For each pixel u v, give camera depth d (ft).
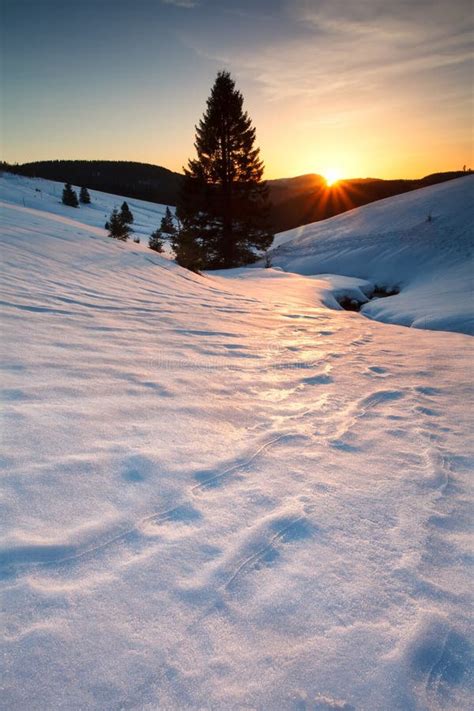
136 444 7.93
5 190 224.33
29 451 6.98
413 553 5.81
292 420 10.50
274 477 7.60
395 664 4.10
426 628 4.54
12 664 3.66
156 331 17.24
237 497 6.80
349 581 5.17
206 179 92.22
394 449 9.30
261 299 37.68
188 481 7.03
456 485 7.85
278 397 12.07
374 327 30.32
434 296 56.24
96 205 269.85
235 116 88.94
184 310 23.16
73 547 5.12
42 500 5.88
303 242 131.85
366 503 7.02
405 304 53.36
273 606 4.66
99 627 4.13
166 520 5.96
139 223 220.84
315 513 6.57
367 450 9.17
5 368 10.09
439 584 5.24
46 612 4.20
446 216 108.99
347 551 5.74
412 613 4.75
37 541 5.10
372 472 8.16
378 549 5.85
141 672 3.75
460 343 24.72
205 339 17.58
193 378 12.35
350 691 3.81
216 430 9.24
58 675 3.63
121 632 4.11
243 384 12.68
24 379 9.73
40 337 12.98
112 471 6.90
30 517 5.51
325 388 13.47
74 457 7.07
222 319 23.08
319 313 34.60
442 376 16.03
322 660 4.07
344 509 6.77
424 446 9.53
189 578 4.93
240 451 8.42
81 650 3.87
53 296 18.67
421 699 3.81
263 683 3.79
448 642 4.40
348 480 7.76
